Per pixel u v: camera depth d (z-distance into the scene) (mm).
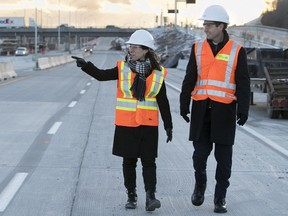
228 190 6988
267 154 9547
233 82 5707
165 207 6129
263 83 15719
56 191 6727
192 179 7484
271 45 80938
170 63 57875
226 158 5816
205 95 5707
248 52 18312
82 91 22859
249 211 6062
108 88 25062
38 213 5824
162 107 5777
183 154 9352
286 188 7160
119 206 6129
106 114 14742
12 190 6727
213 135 5688
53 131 11453
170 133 5824
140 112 5695
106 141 10414
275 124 13852
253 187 7172
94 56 107375
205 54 5730
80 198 6434
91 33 171375
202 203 6125
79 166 8172
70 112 15000
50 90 22984
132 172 5973
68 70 44250
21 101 17797
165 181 7344
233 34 103000
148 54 5734
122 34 171625
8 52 117125
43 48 130000
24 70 43594
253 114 16266
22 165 8164
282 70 15391
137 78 5676
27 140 10312
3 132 11203
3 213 5809
